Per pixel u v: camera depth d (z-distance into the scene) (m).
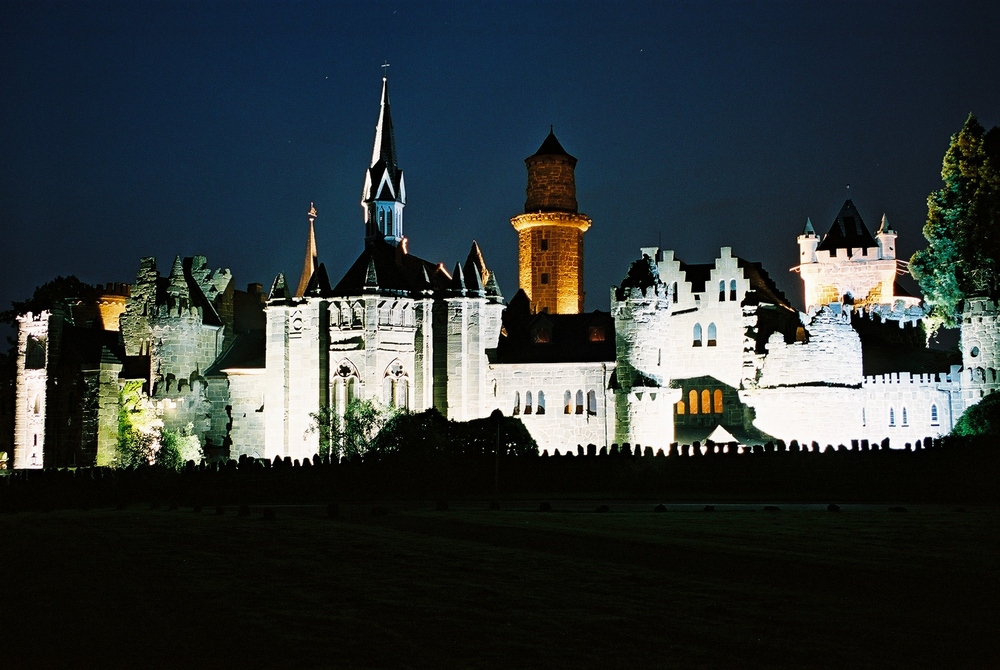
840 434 81.44
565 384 88.06
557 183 113.00
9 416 107.62
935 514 50.28
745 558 35.44
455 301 90.81
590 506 58.88
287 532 44.22
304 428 90.12
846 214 110.81
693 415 89.44
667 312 86.00
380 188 99.00
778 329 91.19
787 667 24.41
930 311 92.50
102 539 42.81
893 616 27.88
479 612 28.95
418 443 75.69
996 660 24.53
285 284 93.19
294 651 25.89
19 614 29.62
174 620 28.66
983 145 86.81
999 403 72.88
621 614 28.59
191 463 78.62
